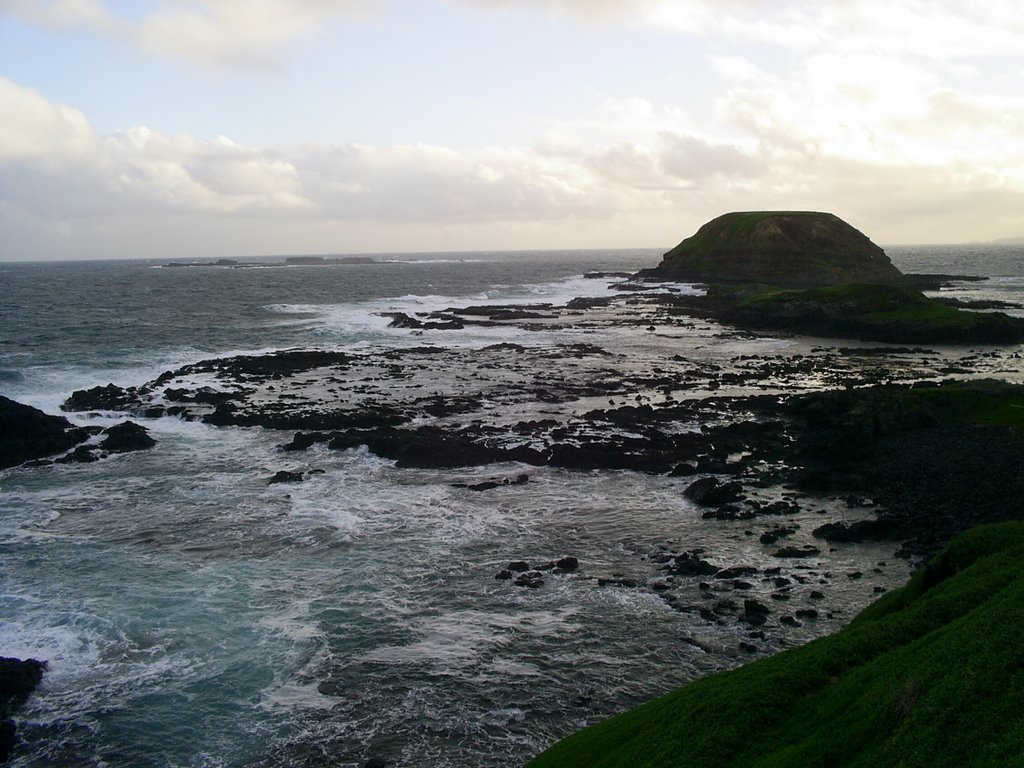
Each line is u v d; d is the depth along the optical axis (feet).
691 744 43.62
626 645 70.64
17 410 138.72
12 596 80.18
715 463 123.95
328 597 80.33
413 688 64.13
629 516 103.91
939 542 91.40
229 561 89.40
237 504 108.78
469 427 148.05
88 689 64.08
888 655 46.70
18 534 97.71
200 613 76.69
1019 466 112.06
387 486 116.67
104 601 79.10
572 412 162.50
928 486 109.81
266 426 151.74
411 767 54.75
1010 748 32.81
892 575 84.23
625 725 51.21
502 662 68.03
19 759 56.24
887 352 241.35
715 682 52.49
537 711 61.00
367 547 93.35
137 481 119.44
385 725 59.52
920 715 38.06
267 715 60.80
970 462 115.96
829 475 115.55
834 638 54.29
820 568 86.58
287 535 97.19
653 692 63.36
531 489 115.14
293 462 129.49
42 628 73.61
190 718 60.54
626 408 161.58
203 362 213.66
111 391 175.32
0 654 68.90
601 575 85.56
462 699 62.64
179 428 151.94
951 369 206.80
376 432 143.02
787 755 40.37
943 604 52.13
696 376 200.85
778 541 94.73
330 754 56.39
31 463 127.75
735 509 104.53
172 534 97.60
